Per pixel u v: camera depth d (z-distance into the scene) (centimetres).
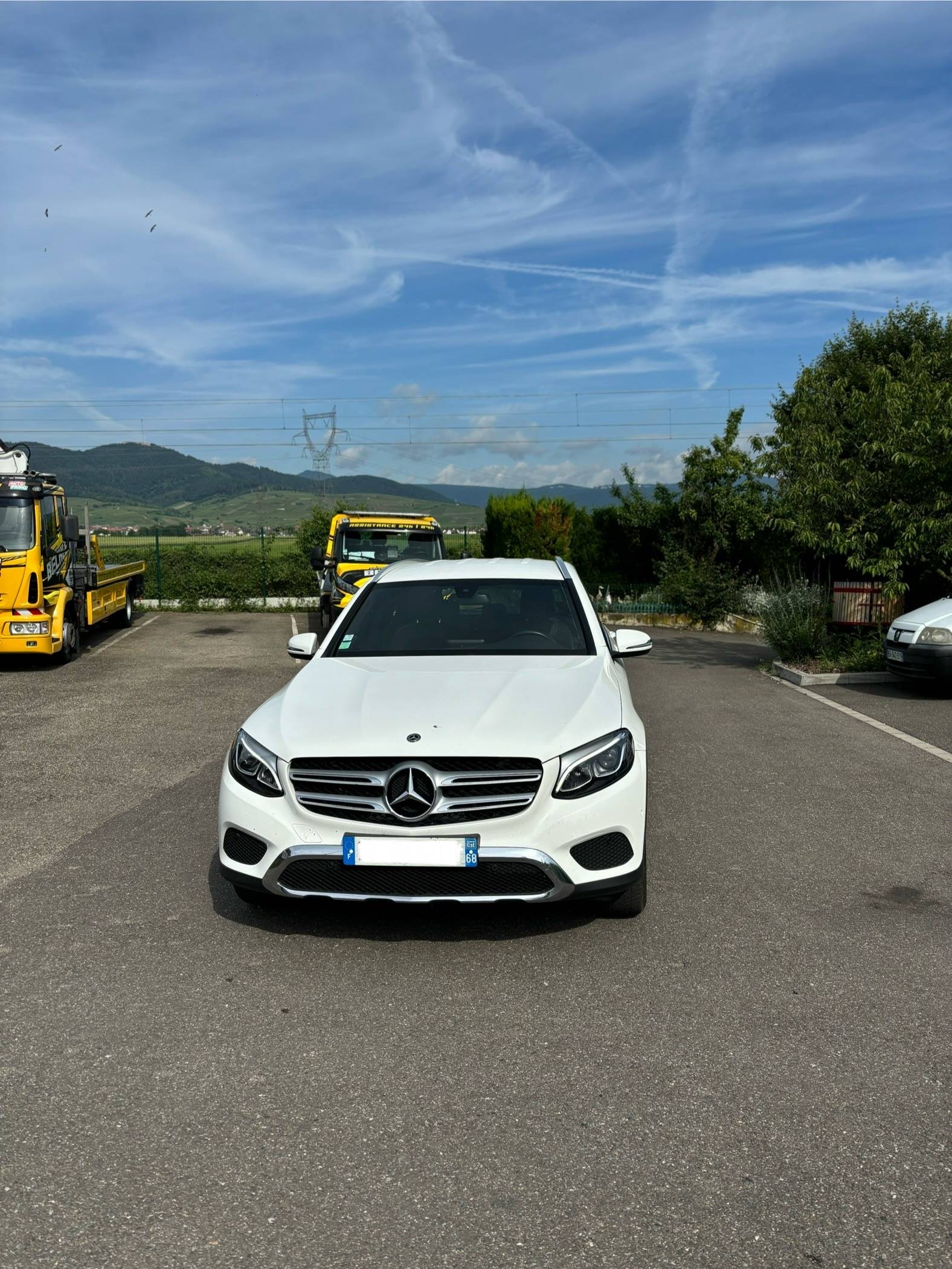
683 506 2341
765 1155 261
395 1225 233
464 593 563
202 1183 248
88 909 438
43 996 353
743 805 627
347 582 1510
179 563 2559
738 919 429
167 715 962
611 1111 282
